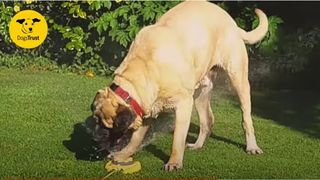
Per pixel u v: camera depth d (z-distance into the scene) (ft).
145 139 24.49
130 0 35.94
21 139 24.94
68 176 21.33
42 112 28.68
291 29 38.52
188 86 22.03
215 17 23.53
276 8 38.60
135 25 35.45
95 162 22.71
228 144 25.61
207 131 25.16
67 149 23.97
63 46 38.60
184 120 22.03
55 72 37.60
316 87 36.73
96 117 20.33
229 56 23.93
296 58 37.06
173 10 23.12
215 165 22.85
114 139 20.53
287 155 24.40
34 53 39.01
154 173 21.79
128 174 21.70
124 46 35.99
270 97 34.60
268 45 35.78
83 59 38.01
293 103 33.24
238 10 37.45
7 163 22.36
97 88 33.76
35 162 22.53
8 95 31.50
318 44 37.06
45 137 25.29
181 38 22.20
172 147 22.57
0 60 38.60
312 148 25.38
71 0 37.35
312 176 22.02
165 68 21.43
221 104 31.73
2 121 27.17
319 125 29.09
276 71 36.99
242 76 24.31
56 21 38.60
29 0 37.83
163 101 21.80
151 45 21.57
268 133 27.35
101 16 36.76
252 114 30.91
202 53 22.75
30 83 34.30
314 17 38.68
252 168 22.66
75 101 30.83
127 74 20.92
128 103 20.58
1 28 38.60
